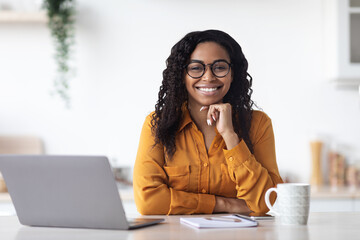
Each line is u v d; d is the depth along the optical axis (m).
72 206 1.07
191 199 1.43
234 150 1.45
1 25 2.95
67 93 2.95
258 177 1.44
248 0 2.98
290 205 1.12
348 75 2.74
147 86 2.98
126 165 2.95
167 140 1.57
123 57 2.97
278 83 2.98
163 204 1.43
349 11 2.73
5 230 1.08
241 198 1.46
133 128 2.96
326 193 2.49
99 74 2.96
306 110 2.99
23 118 2.95
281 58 2.99
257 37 2.98
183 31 2.98
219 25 2.98
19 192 1.11
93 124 2.96
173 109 1.58
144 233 1.00
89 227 1.08
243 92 1.66
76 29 2.95
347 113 2.99
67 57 2.89
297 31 2.99
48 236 0.99
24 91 2.95
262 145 1.63
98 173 1.02
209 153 1.58
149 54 2.98
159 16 2.97
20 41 2.95
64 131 2.95
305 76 2.99
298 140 2.98
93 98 2.96
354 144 3.00
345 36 2.73
